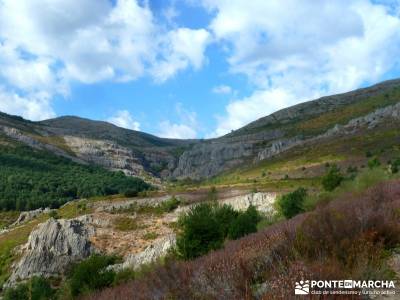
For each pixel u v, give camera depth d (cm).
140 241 9712
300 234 761
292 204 3409
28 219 14600
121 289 1030
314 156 16975
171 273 832
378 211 895
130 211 11744
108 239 10031
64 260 8875
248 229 2688
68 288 2208
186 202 11506
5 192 19412
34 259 8875
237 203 10125
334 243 720
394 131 16725
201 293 636
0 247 10825
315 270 582
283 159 19812
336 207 1100
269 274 668
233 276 666
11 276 8612
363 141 16762
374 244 755
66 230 9738
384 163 11712
